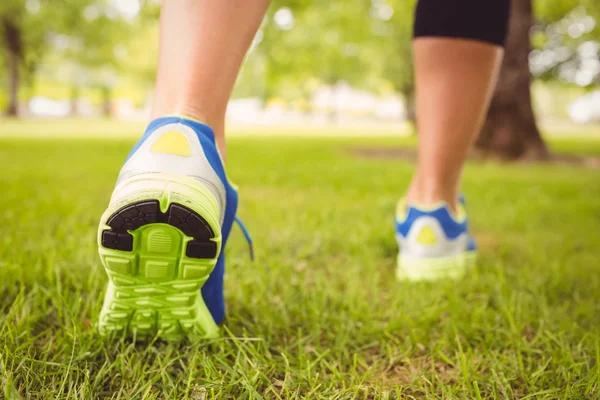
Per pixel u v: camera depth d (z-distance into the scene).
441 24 1.56
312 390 0.92
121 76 34.12
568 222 3.00
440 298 1.49
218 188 0.99
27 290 1.32
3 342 1.00
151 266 0.95
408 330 1.26
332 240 2.21
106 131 15.25
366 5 15.23
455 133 1.63
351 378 1.00
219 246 0.94
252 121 46.53
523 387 0.99
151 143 0.96
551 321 1.31
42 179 3.80
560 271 1.78
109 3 24.94
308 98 47.44
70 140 9.77
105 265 0.94
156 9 13.16
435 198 1.68
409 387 1.00
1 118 24.56
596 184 4.93
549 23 13.32
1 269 1.40
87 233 2.02
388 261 1.97
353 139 14.28
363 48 19.56
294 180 4.41
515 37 7.59
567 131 28.89
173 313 1.04
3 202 2.66
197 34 1.02
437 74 1.61
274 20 15.69
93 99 42.06
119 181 0.95
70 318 1.14
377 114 58.22
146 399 0.86
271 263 1.73
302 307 1.33
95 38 25.42
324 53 17.64
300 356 1.03
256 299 1.41
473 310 1.38
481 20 1.54
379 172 5.39
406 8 13.98
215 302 1.15
